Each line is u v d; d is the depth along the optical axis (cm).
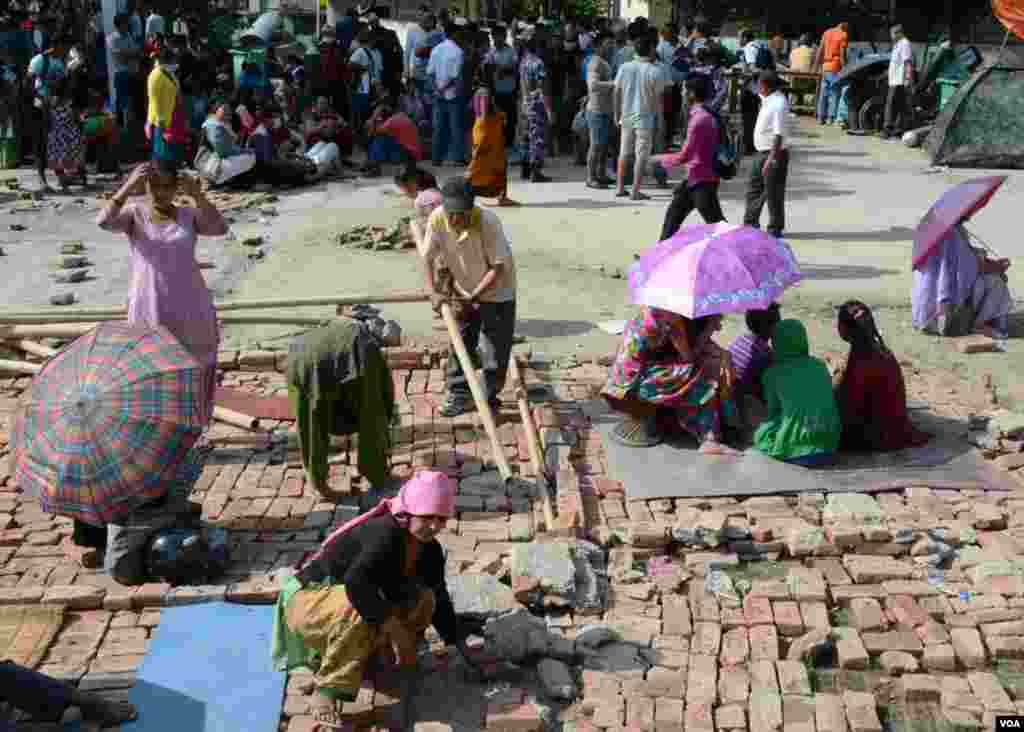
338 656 470
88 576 589
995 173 1731
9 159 1700
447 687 508
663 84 1490
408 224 1239
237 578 584
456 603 541
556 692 497
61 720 469
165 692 494
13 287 1065
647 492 669
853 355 717
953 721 484
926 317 949
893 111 2072
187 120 1753
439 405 791
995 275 948
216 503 663
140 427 542
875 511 639
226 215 1400
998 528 634
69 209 1423
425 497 458
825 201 1518
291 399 641
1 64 1719
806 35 2478
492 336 755
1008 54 1777
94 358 566
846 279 1125
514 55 1823
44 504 538
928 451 720
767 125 1227
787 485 676
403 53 2227
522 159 1647
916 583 578
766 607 560
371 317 905
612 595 574
